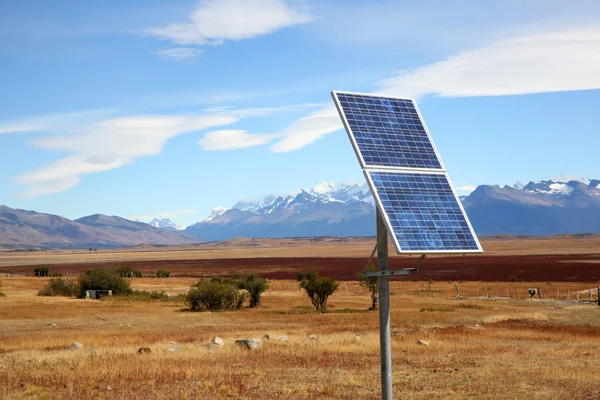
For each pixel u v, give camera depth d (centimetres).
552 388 2283
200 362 2877
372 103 2023
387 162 1880
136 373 2536
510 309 6838
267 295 9419
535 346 3678
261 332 4506
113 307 7231
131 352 3219
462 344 3712
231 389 2241
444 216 1833
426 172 1927
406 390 2267
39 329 4878
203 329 4866
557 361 3000
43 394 2114
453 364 2897
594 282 11344
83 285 9012
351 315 6284
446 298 8662
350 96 2008
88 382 2353
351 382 2416
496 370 2705
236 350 3294
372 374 2609
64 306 7169
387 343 1709
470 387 2311
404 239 1691
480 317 5878
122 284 9081
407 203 1797
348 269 19400
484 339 4059
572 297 8550
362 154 1855
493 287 10412
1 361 2886
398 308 7175
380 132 1950
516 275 14050
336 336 4003
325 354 3197
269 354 3164
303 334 4312
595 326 5084
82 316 6094
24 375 2514
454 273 15625
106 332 4547
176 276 17800
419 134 2028
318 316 6188
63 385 2306
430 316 5984
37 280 13338
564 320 5609
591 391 2223
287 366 2809
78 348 3431
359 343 3662
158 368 2670
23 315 6069
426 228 1764
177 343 3628
